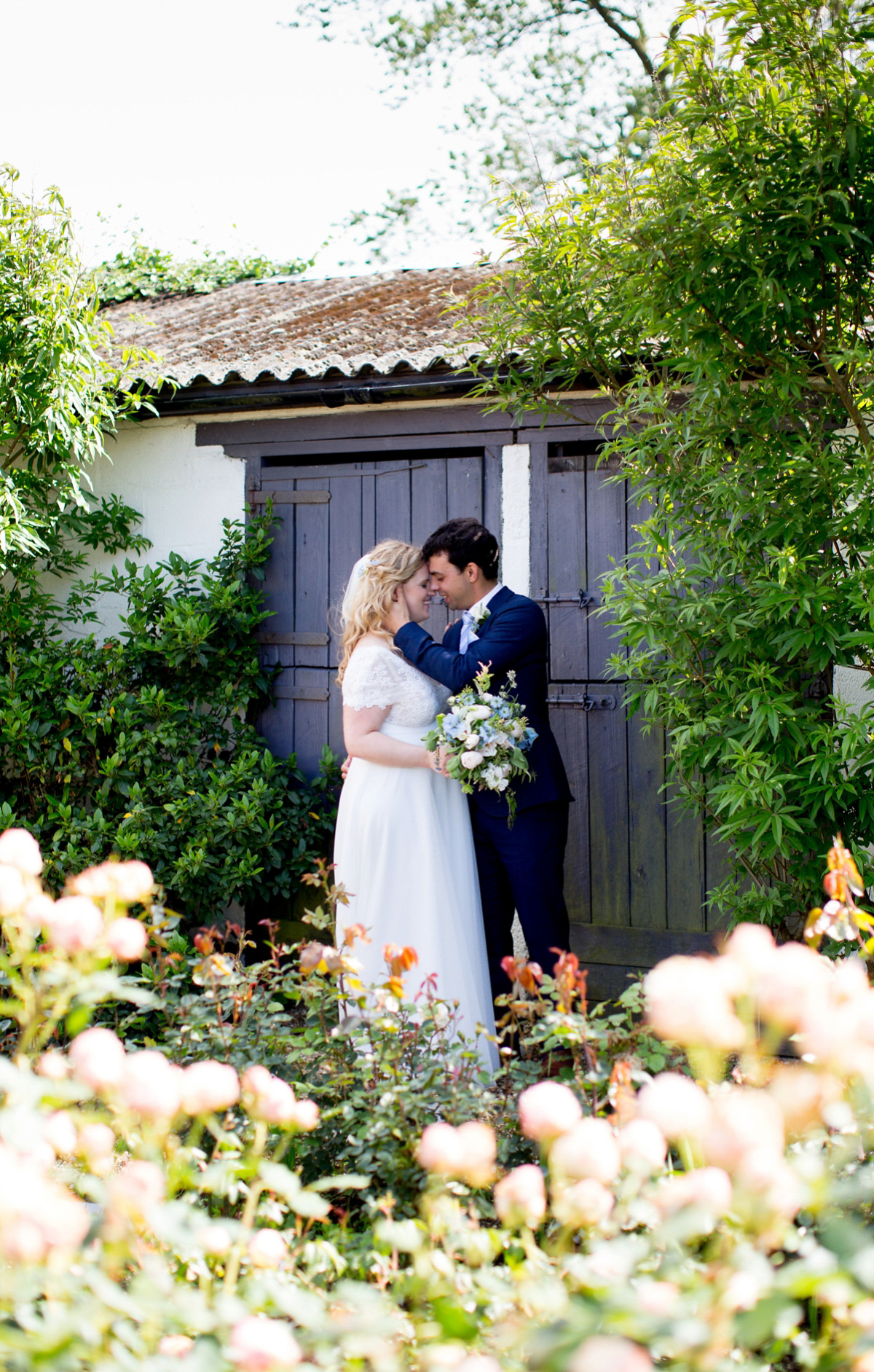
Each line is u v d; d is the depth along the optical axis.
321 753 4.75
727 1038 1.35
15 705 4.40
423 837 3.27
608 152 9.53
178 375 4.63
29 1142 1.42
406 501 4.58
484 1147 1.47
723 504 3.19
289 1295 1.31
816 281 2.94
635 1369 1.04
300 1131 2.02
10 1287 1.26
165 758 4.61
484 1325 1.39
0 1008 1.82
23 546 4.49
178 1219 1.41
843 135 2.77
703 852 4.13
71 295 4.41
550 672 4.32
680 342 3.09
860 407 3.20
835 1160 1.58
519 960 2.09
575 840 4.30
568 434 4.28
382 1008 2.11
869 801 3.08
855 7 2.77
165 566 4.78
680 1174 1.72
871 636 2.82
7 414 4.45
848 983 1.59
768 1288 1.22
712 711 3.29
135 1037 3.49
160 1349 1.29
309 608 4.76
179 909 4.39
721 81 2.89
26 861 1.85
